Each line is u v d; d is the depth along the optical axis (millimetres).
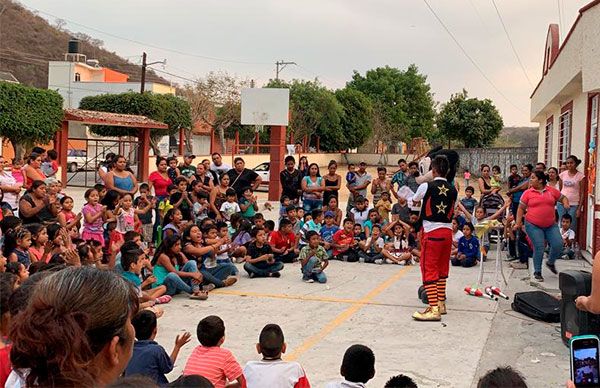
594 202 11125
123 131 37062
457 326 7566
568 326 6551
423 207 7914
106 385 1563
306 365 6141
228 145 53219
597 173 10945
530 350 6617
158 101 38969
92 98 39281
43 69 76250
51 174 13438
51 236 7859
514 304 8297
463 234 11711
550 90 16844
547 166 21578
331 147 56562
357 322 7758
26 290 2053
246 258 10664
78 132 42844
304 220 12977
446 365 6152
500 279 10281
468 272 11055
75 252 7492
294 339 7020
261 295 9250
